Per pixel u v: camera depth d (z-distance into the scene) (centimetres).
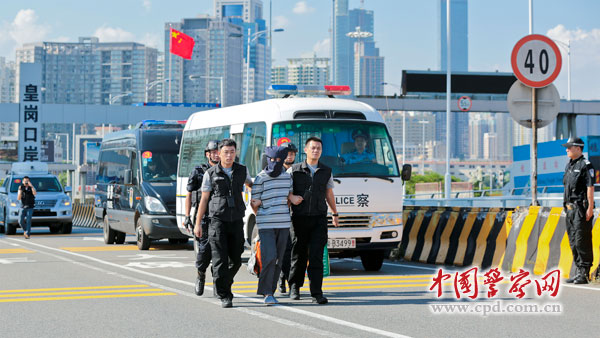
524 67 3497
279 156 2541
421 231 4122
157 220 4900
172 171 5109
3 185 7612
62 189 7444
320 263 2580
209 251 2711
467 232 3788
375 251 3628
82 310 2445
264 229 2531
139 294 2816
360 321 2200
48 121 14075
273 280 2561
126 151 5369
